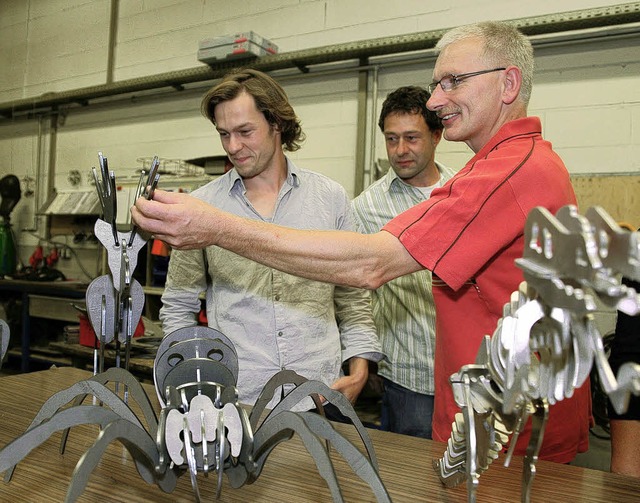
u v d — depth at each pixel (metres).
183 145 3.36
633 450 0.87
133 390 0.75
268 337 1.17
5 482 0.74
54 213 3.45
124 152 3.58
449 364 0.95
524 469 0.63
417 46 2.49
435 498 0.70
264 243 0.78
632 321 0.87
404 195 1.66
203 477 0.76
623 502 0.70
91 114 3.74
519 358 0.49
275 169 1.25
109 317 0.88
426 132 1.54
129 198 2.93
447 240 0.79
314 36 2.87
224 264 1.20
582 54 2.23
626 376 0.40
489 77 0.90
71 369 1.34
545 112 2.29
